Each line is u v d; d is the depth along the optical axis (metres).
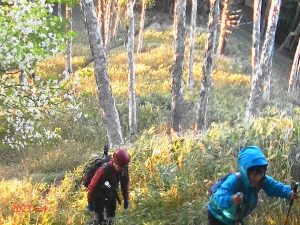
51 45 10.76
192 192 7.31
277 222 5.99
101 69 12.97
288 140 7.21
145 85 28.45
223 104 26.16
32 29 10.15
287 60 48.72
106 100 13.15
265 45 18.97
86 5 12.66
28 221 7.12
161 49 38.78
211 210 4.39
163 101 25.50
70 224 7.15
